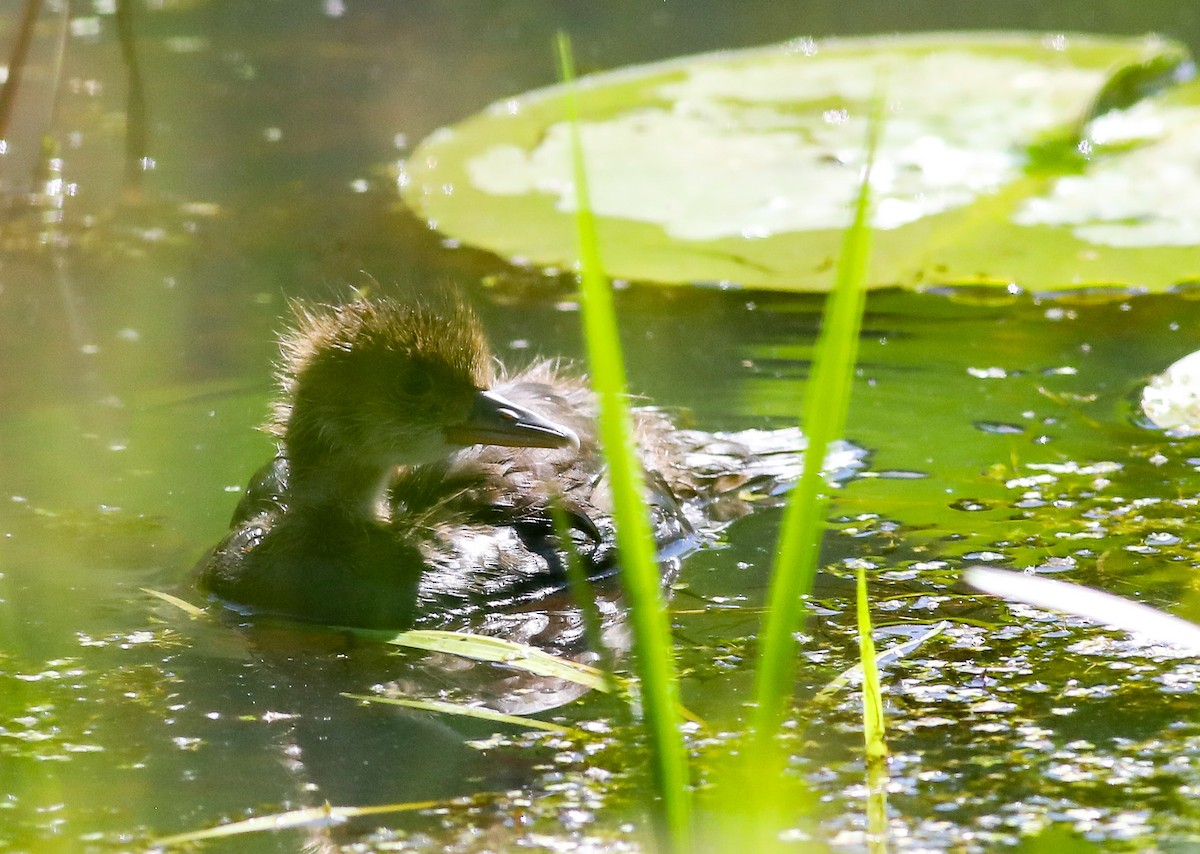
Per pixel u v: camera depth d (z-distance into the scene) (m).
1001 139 17.05
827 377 5.54
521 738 8.09
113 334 14.48
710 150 17.28
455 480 11.33
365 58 22.11
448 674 9.01
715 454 12.15
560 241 15.12
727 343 14.39
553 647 9.46
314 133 19.55
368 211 17.31
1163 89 17.75
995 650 8.88
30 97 20.38
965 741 7.84
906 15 22.66
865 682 7.64
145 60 21.80
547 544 10.74
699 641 9.23
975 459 11.79
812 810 7.24
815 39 21.86
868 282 13.94
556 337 14.29
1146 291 14.74
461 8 23.84
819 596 9.70
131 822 7.27
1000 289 15.09
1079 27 21.75
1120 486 11.20
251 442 12.55
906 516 10.88
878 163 16.66
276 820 7.26
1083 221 15.12
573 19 23.28
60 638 9.51
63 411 13.05
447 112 20.03
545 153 17.47
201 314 14.84
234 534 10.67
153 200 17.61
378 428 10.98
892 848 6.89
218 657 9.27
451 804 7.40
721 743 7.91
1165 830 6.97
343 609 10.05
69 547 10.85
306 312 12.60
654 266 14.48
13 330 14.59
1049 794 7.32
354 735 8.18
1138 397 12.79
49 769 7.82
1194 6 22.28
